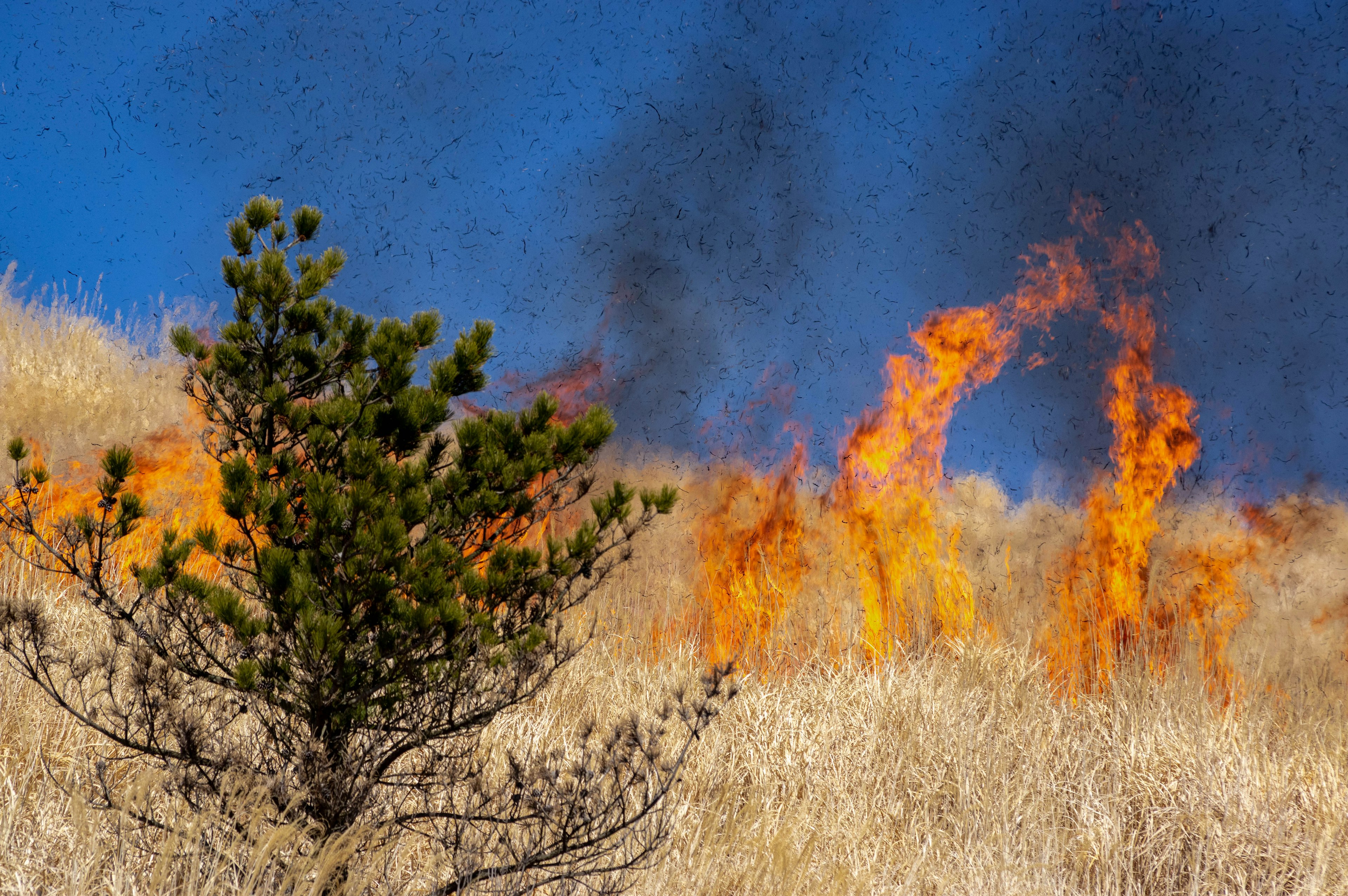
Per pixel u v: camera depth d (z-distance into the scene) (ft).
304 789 9.72
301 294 11.21
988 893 12.59
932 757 15.83
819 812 14.35
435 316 11.81
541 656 10.92
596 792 10.47
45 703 13.12
